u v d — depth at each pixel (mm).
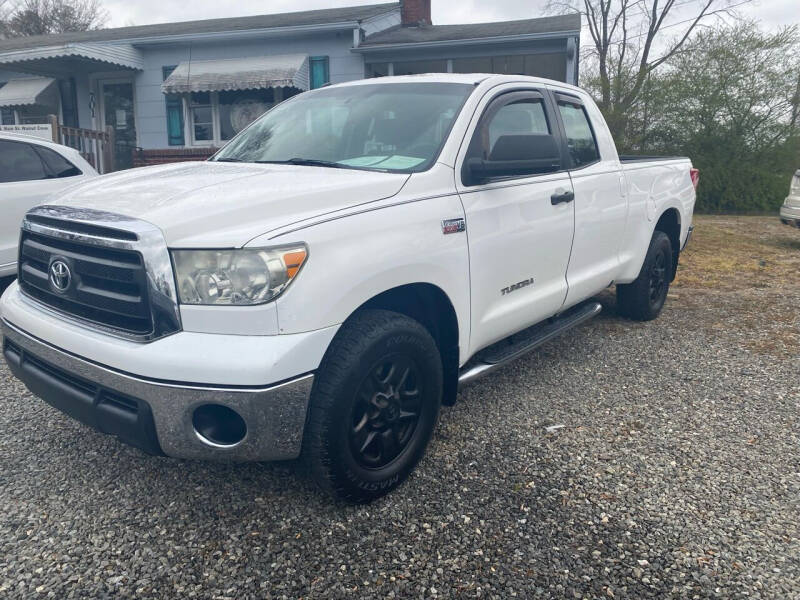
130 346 2418
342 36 14891
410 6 17953
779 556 2518
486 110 3525
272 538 2598
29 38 21234
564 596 2293
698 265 8812
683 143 17812
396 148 3318
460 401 3998
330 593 2299
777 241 11211
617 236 4738
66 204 2764
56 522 2682
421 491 2957
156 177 3053
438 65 16797
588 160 4477
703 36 18172
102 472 3080
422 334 2869
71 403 2650
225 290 2342
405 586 2336
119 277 2463
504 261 3457
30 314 2836
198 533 2625
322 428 2521
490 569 2428
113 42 14828
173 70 15688
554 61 16391
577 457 3291
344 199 2719
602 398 4062
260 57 15133
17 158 6117
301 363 2393
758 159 17422
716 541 2607
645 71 18453
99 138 12312
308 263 2428
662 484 3035
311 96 4125
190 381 2314
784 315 6066
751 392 4180
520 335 4285
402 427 2928
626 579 2381
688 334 5441
